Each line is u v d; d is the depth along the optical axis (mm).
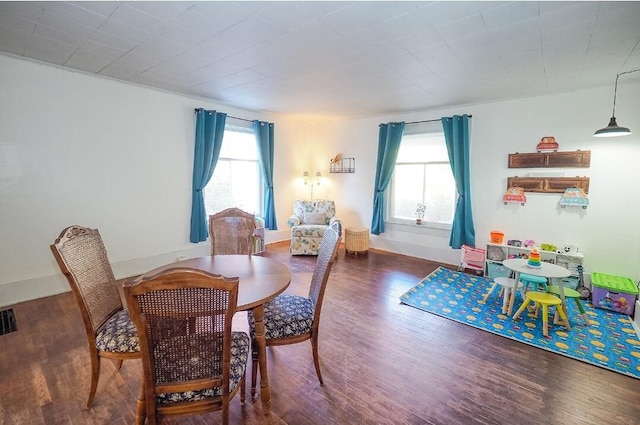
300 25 2166
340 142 5891
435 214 4934
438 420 1693
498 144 4164
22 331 2547
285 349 2375
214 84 3664
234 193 5180
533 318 2922
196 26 2211
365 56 2713
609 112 3414
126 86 3703
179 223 4363
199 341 1252
